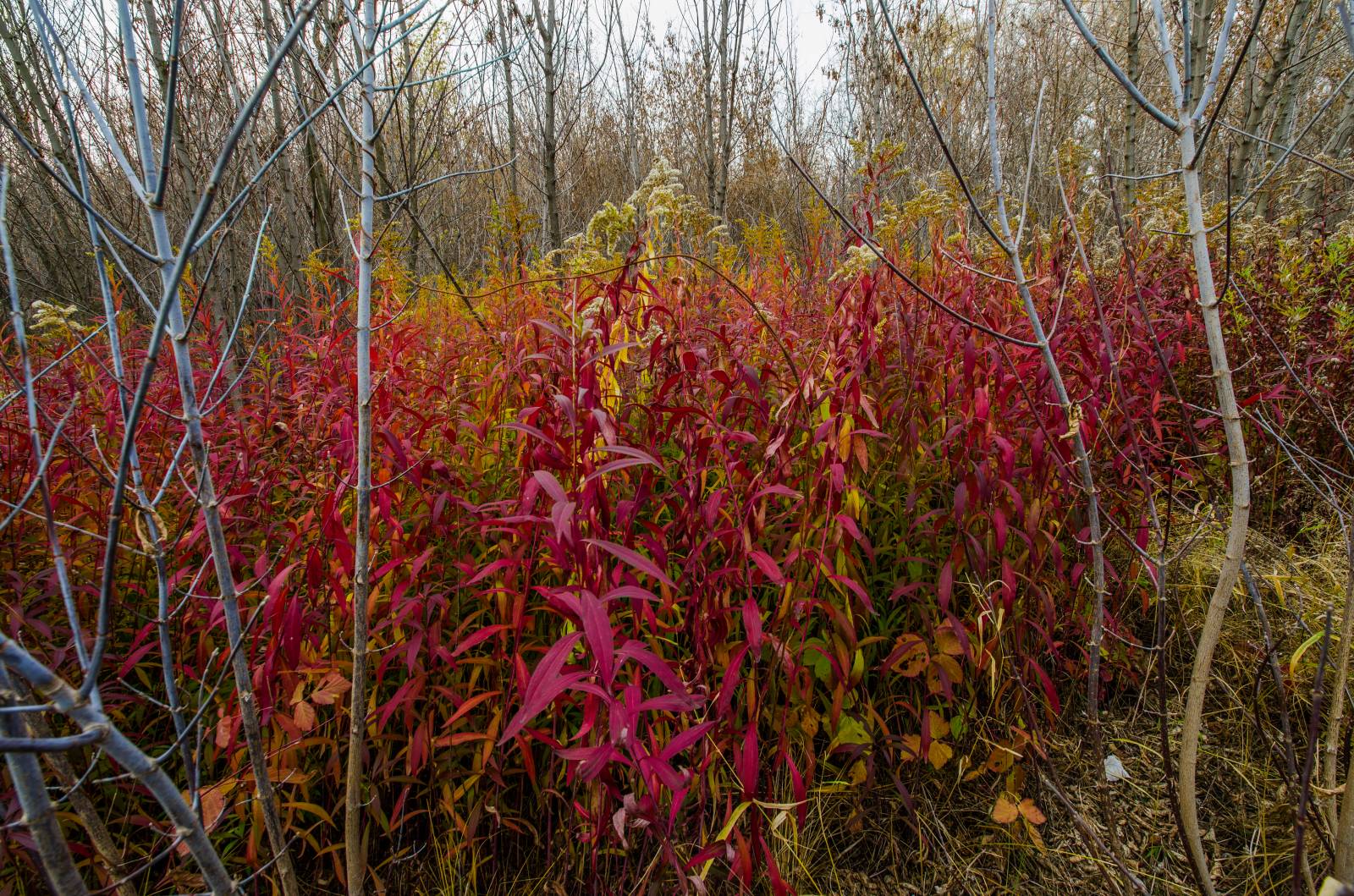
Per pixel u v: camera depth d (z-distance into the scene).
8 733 0.84
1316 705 1.38
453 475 1.95
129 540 2.07
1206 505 3.09
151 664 1.96
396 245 3.80
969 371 2.05
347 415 1.80
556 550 1.48
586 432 1.62
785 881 1.83
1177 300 3.28
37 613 1.98
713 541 1.85
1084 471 1.75
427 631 1.75
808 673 1.87
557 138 6.24
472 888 1.83
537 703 1.13
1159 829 2.01
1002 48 8.18
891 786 2.10
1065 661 2.32
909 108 6.83
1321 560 2.71
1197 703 1.49
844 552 1.86
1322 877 1.71
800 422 1.92
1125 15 6.35
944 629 1.91
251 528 2.11
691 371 1.90
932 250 2.75
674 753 1.39
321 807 1.81
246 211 4.84
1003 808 1.90
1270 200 5.01
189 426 1.21
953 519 2.01
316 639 1.88
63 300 5.17
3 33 4.50
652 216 2.35
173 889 1.76
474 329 3.05
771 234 4.62
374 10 1.50
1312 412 3.02
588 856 1.85
